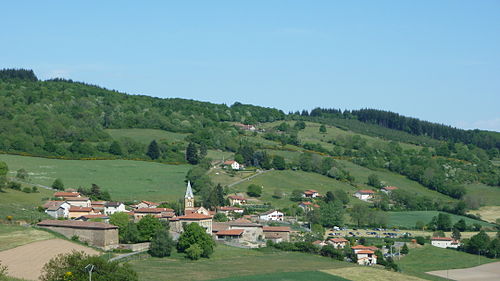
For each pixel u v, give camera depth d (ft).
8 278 397.60
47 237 568.41
